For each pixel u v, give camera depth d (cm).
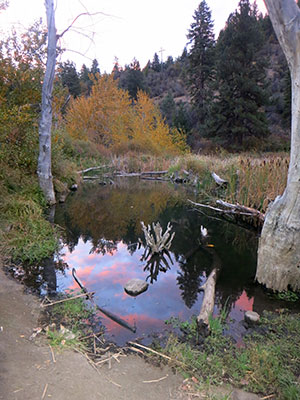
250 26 2462
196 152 2759
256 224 722
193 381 221
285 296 369
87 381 209
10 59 841
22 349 238
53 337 262
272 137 2666
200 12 3478
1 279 379
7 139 746
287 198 358
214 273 420
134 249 553
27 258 463
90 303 347
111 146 2383
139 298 366
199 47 3472
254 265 484
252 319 308
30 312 311
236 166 973
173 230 686
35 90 869
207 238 628
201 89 3466
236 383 221
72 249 538
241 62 2491
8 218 558
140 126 2647
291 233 356
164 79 6044
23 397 183
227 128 2492
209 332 287
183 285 407
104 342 273
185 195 1128
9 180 704
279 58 4381
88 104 2673
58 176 1098
